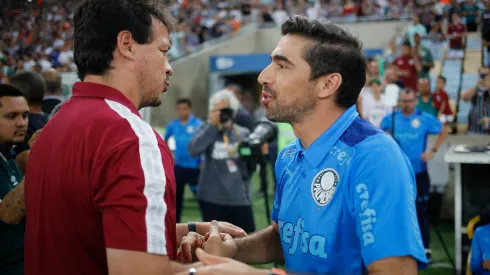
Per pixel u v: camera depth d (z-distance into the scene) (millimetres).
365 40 17266
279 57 1403
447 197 6027
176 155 5910
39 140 1375
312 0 19500
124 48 1349
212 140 4355
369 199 1250
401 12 17844
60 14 11164
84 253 1279
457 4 13016
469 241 4469
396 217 1224
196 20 20203
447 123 7789
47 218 1300
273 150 7293
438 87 7926
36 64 9547
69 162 1257
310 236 1370
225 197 4332
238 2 21297
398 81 9461
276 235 1709
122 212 1169
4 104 2369
